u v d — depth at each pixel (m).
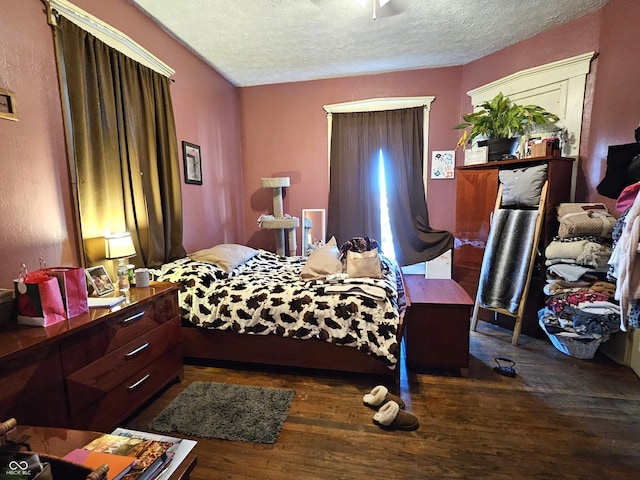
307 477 1.42
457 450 1.56
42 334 1.32
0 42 1.57
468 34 2.88
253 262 3.17
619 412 1.82
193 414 1.83
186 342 2.36
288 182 3.71
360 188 3.85
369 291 2.12
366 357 2.12
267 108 4.01
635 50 2.33
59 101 1.88
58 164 1.88
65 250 1.93
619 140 2.46
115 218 2.20
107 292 1.86
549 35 2.84
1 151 1.59
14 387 1.20
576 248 2.46
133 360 1.75
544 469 1.45
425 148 3.68
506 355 2.52
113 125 2.17
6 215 1.62
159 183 2.63
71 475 0.70
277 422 1.76
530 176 2.71
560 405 1.89
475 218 3.19
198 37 2.84
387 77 3.69
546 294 2.68
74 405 1.42
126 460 0.84
